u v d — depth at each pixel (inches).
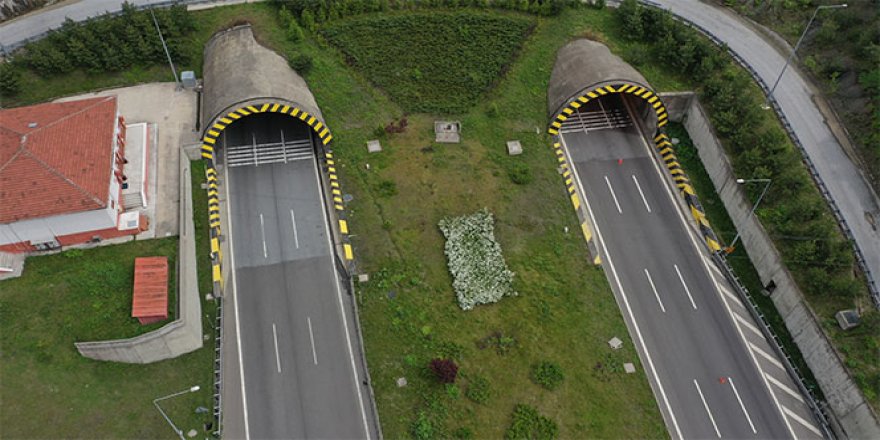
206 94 2010.3
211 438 1466.5
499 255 1768.0
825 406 1576.0
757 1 2412.6
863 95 2043.6
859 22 2220.7
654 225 1907.0
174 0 2301.9
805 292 1663.4
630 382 1573.6
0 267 1592.0
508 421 1494.8
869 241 1763.0
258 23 2218.3
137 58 2126.0
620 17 2332.7
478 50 2218.3
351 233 1814.7
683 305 1729.8
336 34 2213.3
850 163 1924.2
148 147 1935.3
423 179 1931.6
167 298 1588.3
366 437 1483.8
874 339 1560.0
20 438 1409.9
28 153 1594.5
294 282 1728.6
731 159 1958.7
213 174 1919.3
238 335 1628.9
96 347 1499.8
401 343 1610.5
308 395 1539.1
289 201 1897.1
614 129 2165.4
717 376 1603.1
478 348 1604.3
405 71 2164.1
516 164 1983.3
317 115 1987.0
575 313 1681.8
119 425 1459.2
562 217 1881.2
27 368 1491.1
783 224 1777.8
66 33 2084.2
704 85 2128.4
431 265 1754.4
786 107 2071.9
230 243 1796.3
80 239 1676.9
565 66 2167.8
